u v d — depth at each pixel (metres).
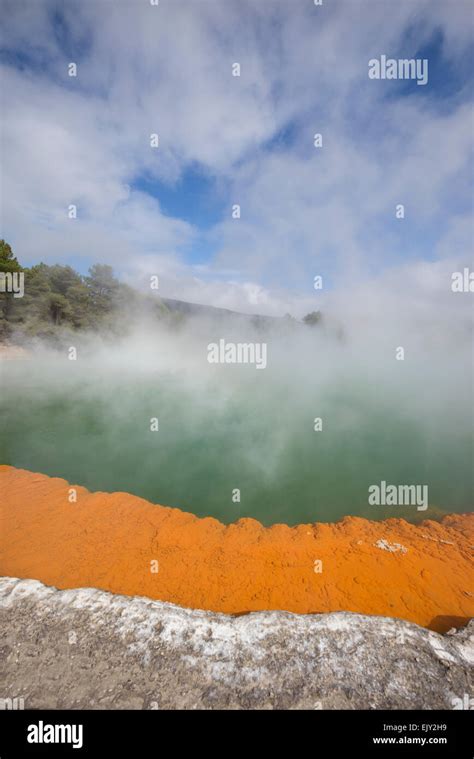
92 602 6.43
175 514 11.70
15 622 5.97
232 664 5.38
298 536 10.55
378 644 5.80
